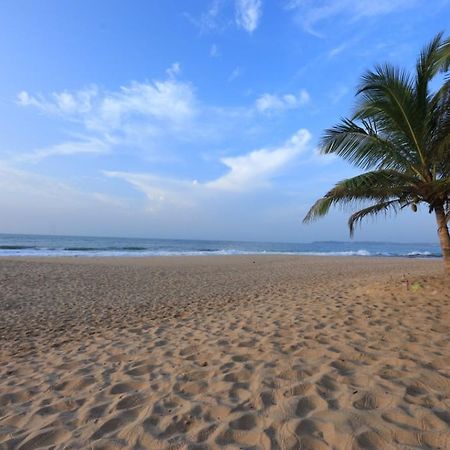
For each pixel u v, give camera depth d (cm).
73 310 864
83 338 609
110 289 1183
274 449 227
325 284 1127
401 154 744
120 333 611
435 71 684
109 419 280
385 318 536
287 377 340
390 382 310
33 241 6075
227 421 265
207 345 475
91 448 243
